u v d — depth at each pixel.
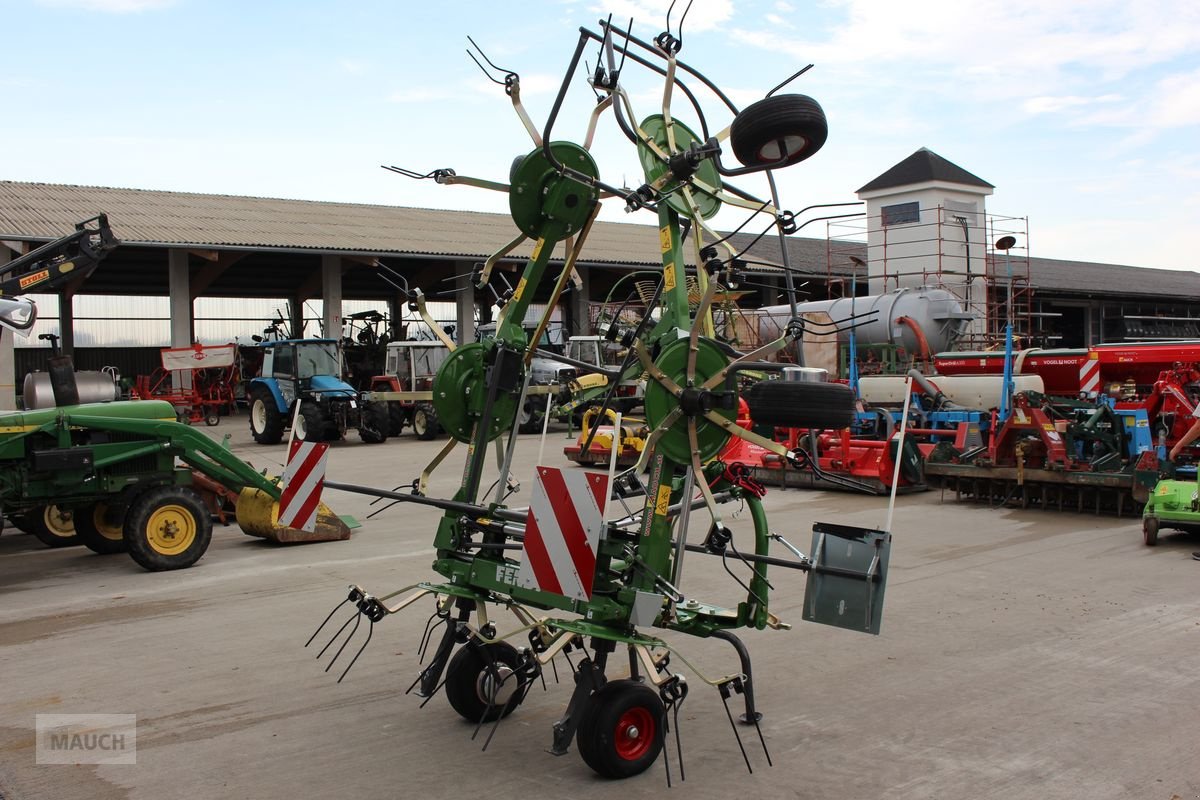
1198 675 5.56
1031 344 27.38
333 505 12.77
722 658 5.98
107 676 5.68
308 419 20.41
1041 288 31.70
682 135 5.07
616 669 5.73
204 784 4.20
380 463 17.45
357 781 4.21
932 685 5.44
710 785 4.14
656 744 4.33
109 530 9.57
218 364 27.11
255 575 8.42
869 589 4.38
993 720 4.89
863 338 21.33
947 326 20.97
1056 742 4.59
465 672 4.83
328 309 29.28
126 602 7.50
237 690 5.41
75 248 10.20
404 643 6.30
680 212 4.80
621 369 4.95
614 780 4.20
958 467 12.23
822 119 4.34
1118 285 42.38
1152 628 6.55
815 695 5.29
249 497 9.80
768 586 4.79
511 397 5.16
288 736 4.74
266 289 37.94
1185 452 11.80
